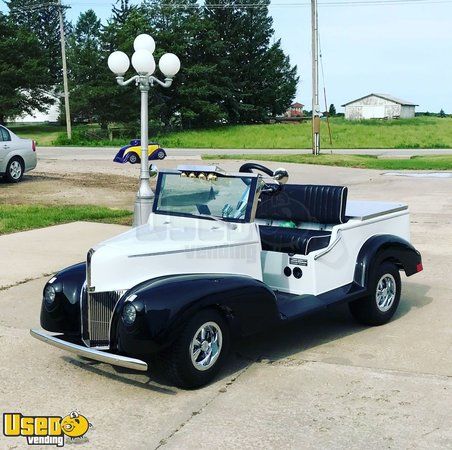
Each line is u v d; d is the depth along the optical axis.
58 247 9.65
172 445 3.77
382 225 6.32
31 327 6.09
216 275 4.79
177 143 47.84
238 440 3.82
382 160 28.61
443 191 16.69
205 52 58.88
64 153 32.12
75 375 4.90
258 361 5.18
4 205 13.52
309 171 23.09
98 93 51.94
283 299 5.40
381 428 3.97
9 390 4.62
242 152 35.94
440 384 4.68
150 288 4.39
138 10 58.12
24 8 71.81
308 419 4.10
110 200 14.90
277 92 64.62
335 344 5.62
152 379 4.82
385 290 6.20
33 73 55.69
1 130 17.06
